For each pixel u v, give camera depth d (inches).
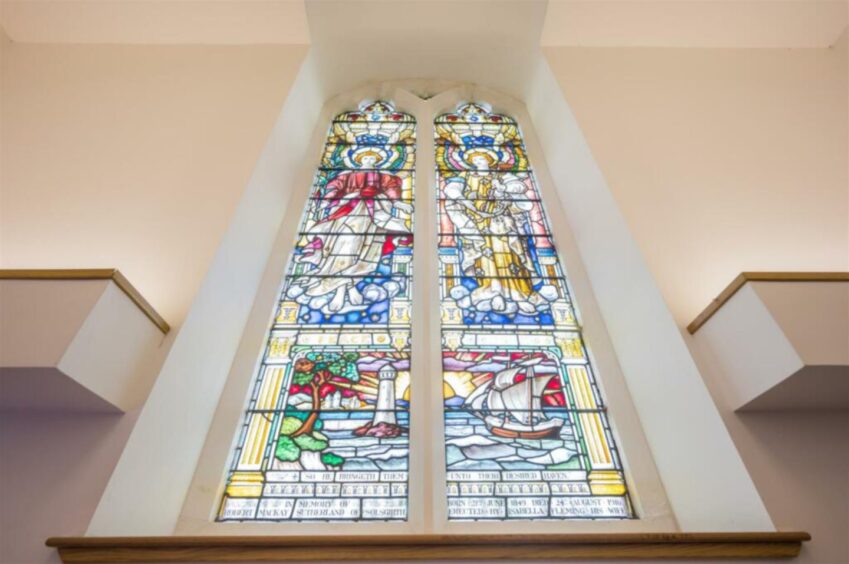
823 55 99.3
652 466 59.6
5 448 47.1
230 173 74.7
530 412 65.1
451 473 58.7
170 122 82.4
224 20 101.0
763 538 43.8
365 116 118.9
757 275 49.8
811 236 67.1
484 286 81.0
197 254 63.9
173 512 52.6
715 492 50.7
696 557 44.3
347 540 44.4
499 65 116.4
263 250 80.4
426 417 62.3
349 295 78.8
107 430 48.3
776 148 80.0
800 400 49.6
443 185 100.0
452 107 119.6
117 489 46.1
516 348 72.6
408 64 118.7
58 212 66.7
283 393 66.3
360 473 58.6
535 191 100.4
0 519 43.4
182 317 57.5
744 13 101.0
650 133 83.7
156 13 98.3
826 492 46.8
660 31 104.0
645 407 63.1
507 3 105.4
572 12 103.3
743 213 70.2
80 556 42.0
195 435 57.9
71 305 45.5
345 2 104.0
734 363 51.8
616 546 44.8
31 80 87.2
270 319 74.3
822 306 47.6
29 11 93.7
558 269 85.0
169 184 72.1
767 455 48.8
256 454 60.2
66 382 44.1
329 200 96.2
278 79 94.7
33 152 74.4
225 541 44.0
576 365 71.2
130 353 50.6
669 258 65.1
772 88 92.0
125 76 90.5
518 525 53.9
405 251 86.4
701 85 93.5
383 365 69.4
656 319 61.6
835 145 79.9
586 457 61.3
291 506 55.8
